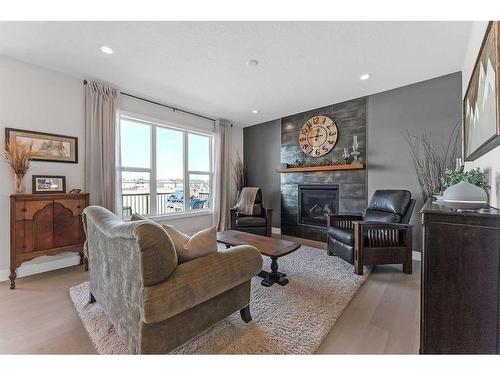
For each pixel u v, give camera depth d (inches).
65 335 60.4
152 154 151.5
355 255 101.8
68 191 112.0
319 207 167.6
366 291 86.5
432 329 46.8
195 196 181.2
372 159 138.9
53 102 107.7
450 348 45.4
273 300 78.3
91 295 74.9
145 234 42.4
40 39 83.9
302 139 174.6
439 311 46.3
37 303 76.8
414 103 123.0
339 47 88.6
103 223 55.4
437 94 115.9
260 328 62.9
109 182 122.4
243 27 77.0
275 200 194.7
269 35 81.2
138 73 110.6
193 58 96.6
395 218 107.3
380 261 101.5
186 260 53.1
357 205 145.4
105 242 59.0
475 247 43.4
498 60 43.3
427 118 119.1
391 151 131.3
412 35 81.4
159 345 46.4
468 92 79.1
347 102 149.7
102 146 120.5
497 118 43.4
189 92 134.0
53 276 99.9
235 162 210.4
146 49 90.1
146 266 42.3
